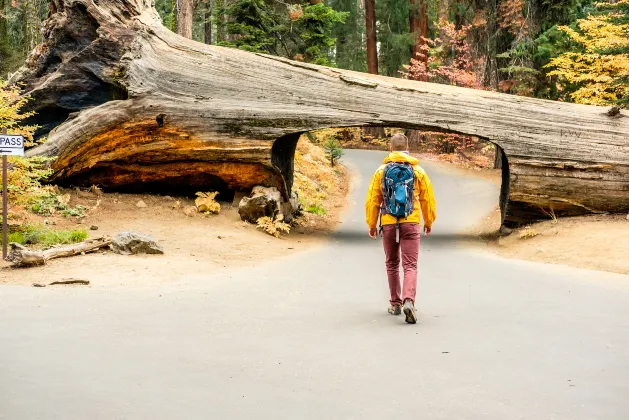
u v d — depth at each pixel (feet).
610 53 61.87
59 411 12.22
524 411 12.41
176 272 30.58
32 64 53.36
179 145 48.11
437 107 47.06
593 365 15.39
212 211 47.93
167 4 132.16
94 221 42.19
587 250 37.32
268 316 21.30
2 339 17.28
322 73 48.24
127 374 14.62
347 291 26.68
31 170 45.01
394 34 123.34
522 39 81.05
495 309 22.49
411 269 20.90
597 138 46.44
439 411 12.45
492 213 64.23
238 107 47.80
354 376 14.71
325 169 84.74
